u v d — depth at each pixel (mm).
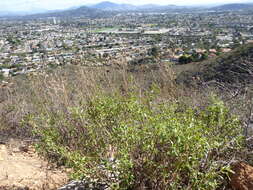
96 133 2703
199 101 3895
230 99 3621
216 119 2689
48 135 2850
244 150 2736
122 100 3000
